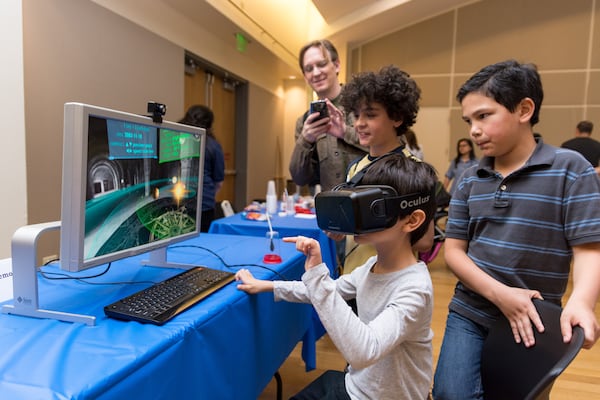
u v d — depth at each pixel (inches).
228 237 63.0
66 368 21.6
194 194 44.3
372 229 28.5
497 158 41.4
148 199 36.7
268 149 269.3
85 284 37.2
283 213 96.9
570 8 221.5
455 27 239.0
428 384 32.8
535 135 41.0
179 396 27.0
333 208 28.9
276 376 58.1
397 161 32.5
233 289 37.0
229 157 229.6
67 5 106.3
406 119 48.6
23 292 29.1
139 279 39.1
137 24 133.7
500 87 36.4
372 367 32.4
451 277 134.1
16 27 86.6
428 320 31.7
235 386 35.1
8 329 26.9
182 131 40.8
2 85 85.0
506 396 34.7
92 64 115.8
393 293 31.5
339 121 59.7
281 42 219.6
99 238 31.0
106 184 31.2
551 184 36.9
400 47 249.1
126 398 22.0
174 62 156.0
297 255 50.6
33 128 98.2
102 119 30.3
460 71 240.4
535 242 37.7
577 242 35.3
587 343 28.2
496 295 36.8
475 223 42.1
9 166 87.4
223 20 164.9
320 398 36.5
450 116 243.8
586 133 168.1
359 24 219.5
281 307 45.9
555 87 227.3
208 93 198.7
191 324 28.4
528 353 33.0
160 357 24.8
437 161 248.1
